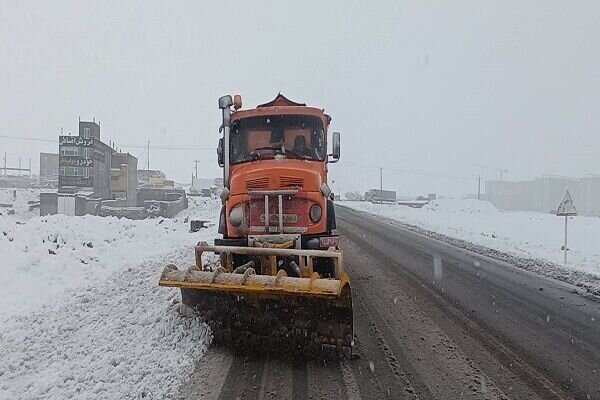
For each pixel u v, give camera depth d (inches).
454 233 764.0
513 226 995.3
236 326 208.5
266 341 204.8
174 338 209.8
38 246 400.8
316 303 194.7
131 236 530.3
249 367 189.8
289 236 246.1
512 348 218.2
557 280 379.9
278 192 253.8
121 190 1900.8
